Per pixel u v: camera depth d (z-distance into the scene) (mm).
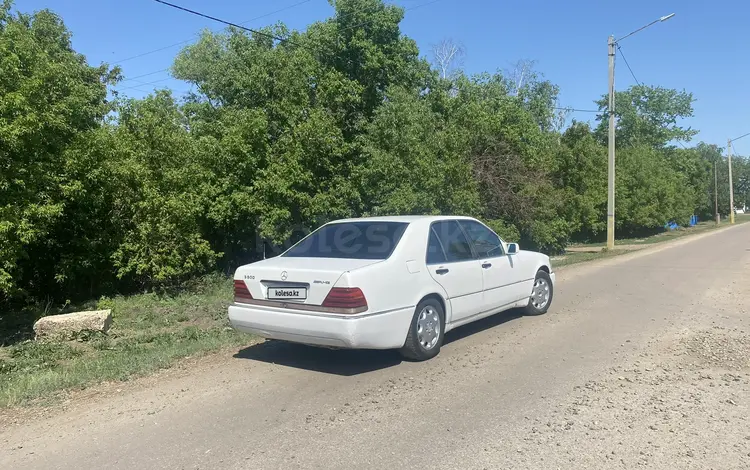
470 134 18594
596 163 28953
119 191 11891
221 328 8352
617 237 43000
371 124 17188
